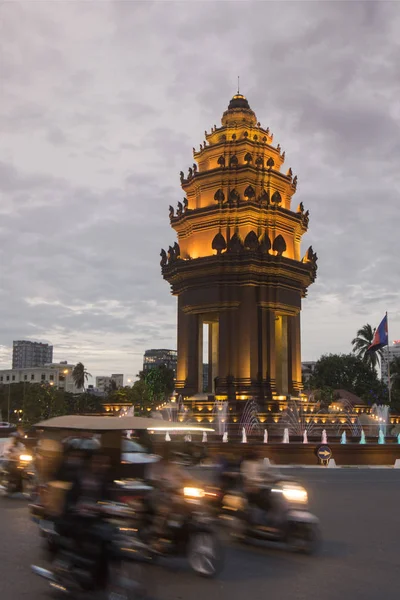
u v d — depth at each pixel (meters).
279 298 64.94
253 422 58.19
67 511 12.80
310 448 43.41
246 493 17.66
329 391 94.56
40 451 16.58
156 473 16.28
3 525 20.03
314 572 14.56
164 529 14.82
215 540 14.30
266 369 63.19
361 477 36.25
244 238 65.50
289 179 71.00
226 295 63.81
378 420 70.31
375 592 12.89
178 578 14.06
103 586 11.80
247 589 13.15
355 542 17.92
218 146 69.25
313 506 24.88
